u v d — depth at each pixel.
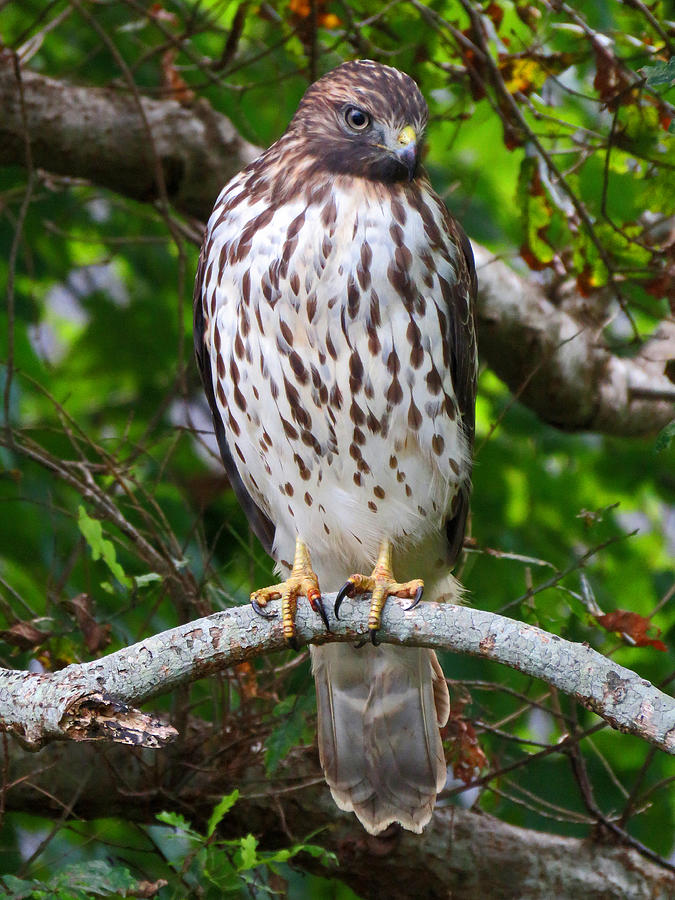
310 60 10.99
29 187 10.03
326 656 9.25
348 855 9.59
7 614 9.60
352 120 8.80
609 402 12.22
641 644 9.31
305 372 8.62
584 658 6.59
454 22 10.65
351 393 8.63
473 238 14.10
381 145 8.72
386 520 9.05
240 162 11.48
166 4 12.52
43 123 11.01
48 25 11.87
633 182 12.51
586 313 12.05
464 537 9.81
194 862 8.50
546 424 12.62
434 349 8.70
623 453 13.85
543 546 12.73
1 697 6.55
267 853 8.37
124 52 13.19
